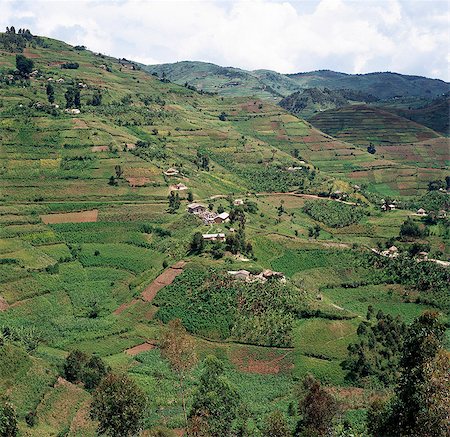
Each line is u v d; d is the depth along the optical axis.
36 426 75.50
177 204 183.62
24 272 136.75
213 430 71.31
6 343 92.38
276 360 106.00
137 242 159.88
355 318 115.75
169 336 73.94
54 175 195.62
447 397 38.16
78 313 128.00
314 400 72.19
